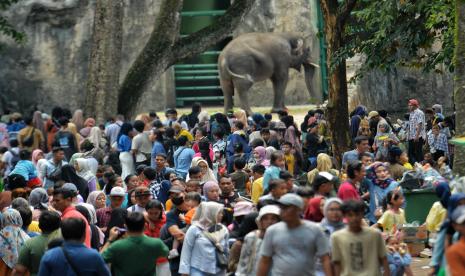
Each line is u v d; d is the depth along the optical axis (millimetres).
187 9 59562
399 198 25656
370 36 39156
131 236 20859
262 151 34781
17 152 41688
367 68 36875
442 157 36031
